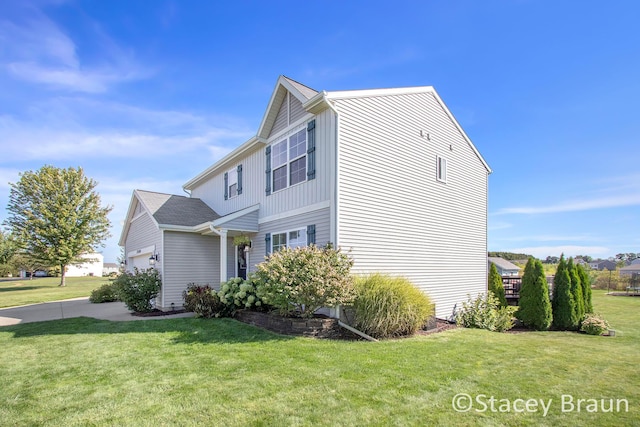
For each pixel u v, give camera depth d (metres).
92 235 28.19
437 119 11.90
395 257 9.80
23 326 9.15
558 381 4.89
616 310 16.28
